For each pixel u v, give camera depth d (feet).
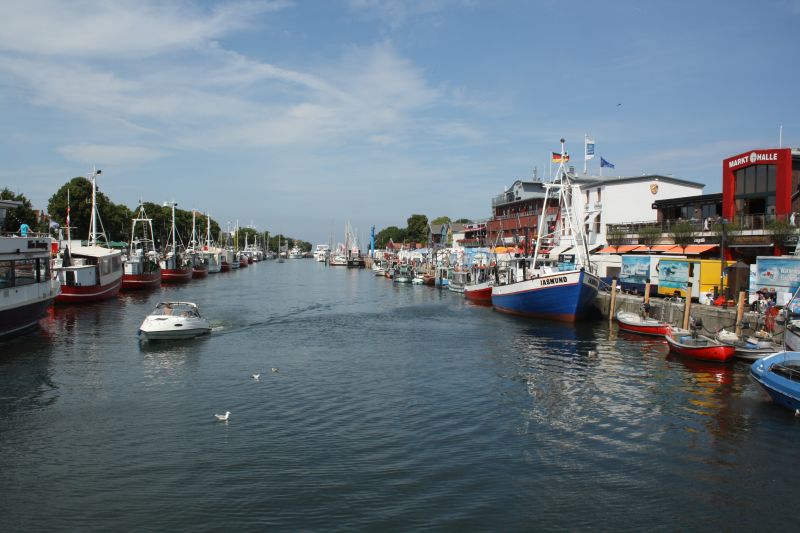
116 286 249.96
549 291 179.22
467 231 454.40
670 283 171.73
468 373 110.83
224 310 215.92
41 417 81.92
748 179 189.98
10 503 56.24
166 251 414.21
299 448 70.79
